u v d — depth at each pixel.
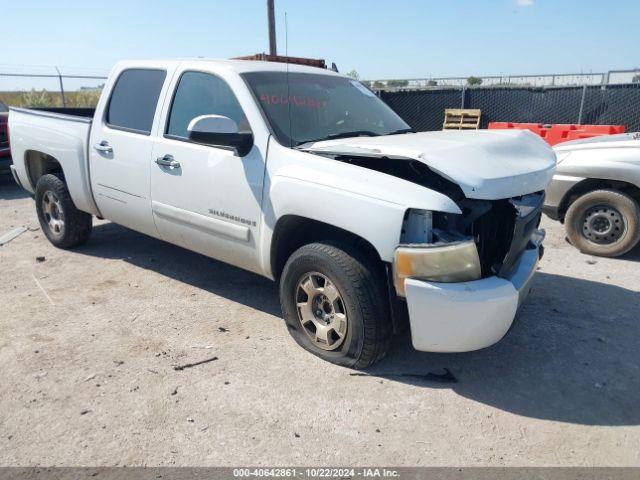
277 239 3.60
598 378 3.38
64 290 4.62
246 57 9.73
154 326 3.98
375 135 4.15
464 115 12.66
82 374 3.32
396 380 3.31
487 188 2.94
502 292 2.98
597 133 8.77
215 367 3.42
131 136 4.49
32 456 2.62
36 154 5.75
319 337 3.49
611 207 5.53
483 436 2.82
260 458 2.63
